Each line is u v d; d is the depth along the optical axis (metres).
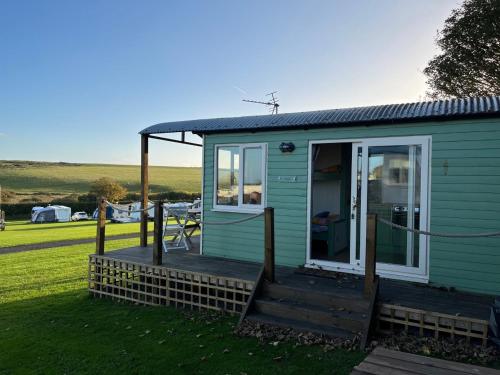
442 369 2.46
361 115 6.07
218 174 7.69
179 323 5.61
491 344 4.13
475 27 17.23
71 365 4.39
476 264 5.33
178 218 8.38
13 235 20.95
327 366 3.93
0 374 4.23
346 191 8.52
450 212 5.48
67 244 16.12
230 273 6.18
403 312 4.56
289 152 6.83
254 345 4.60
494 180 5.22
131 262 6.97
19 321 6.04
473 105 5.51
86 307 6.73
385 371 2.43
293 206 6.82
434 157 5.58
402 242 5.86
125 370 4.19
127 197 47.56
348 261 6.65
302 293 5.25
